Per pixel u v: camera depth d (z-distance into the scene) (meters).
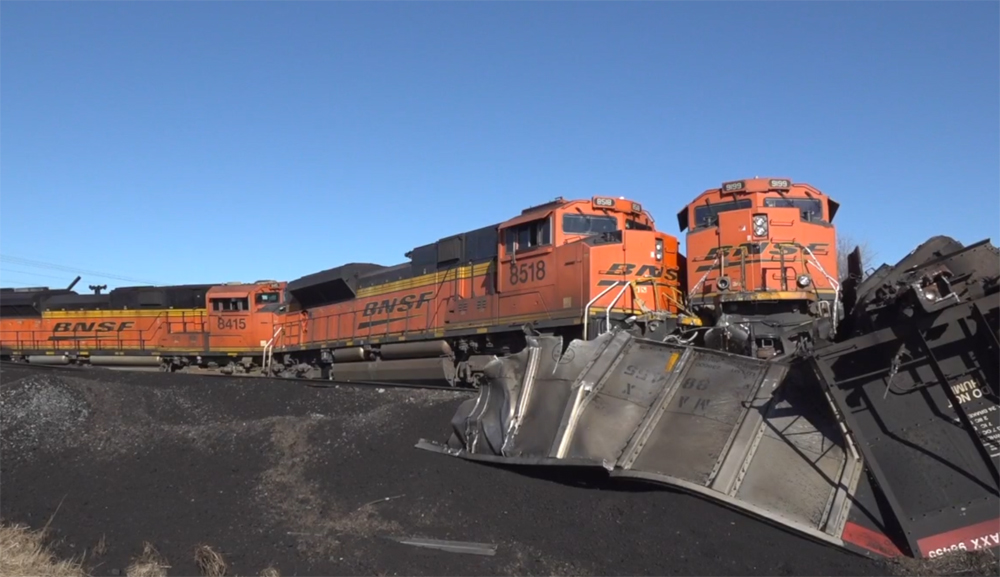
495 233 20.03
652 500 8.97
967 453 7.93
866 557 7.65
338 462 12.38
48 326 34.06
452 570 8.18
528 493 9.95
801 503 8.35
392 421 13.94
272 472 12.26
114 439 15.28
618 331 11.66
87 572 9.17
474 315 19.88
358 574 8.28
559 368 11.27
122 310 32.72
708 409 9.85
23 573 8.94
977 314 7.84
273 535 9.69
